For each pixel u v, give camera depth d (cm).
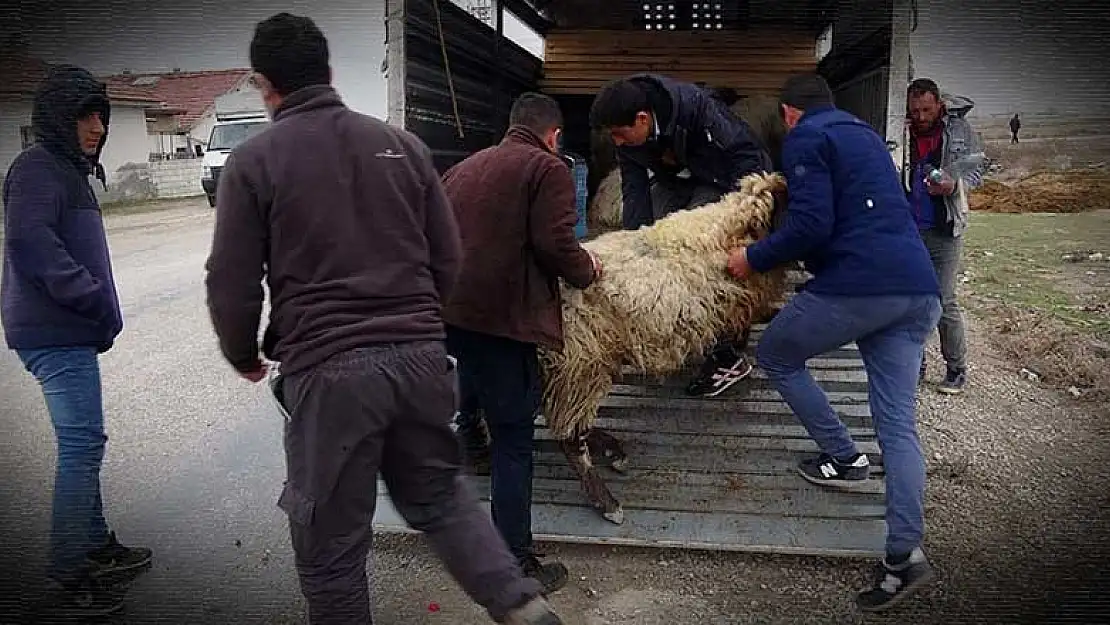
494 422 332
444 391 251
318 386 235
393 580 357
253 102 1939
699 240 369
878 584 331
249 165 236
